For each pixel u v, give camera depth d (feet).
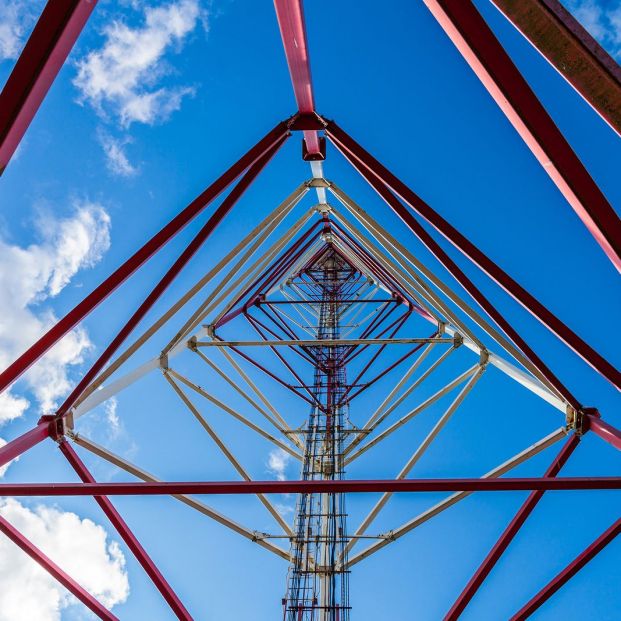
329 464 46.91
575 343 29.01
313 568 39.09
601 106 14.39
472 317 41.52
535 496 33.45
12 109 15.93
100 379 35.55
